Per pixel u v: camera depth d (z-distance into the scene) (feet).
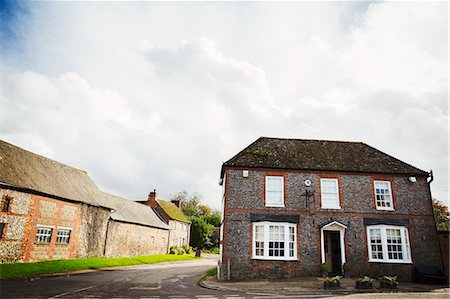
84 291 43.11
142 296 40.70
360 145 77.77
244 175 64.95
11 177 69.36
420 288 49.06
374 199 64.80
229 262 59.47
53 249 78.43
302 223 62.54
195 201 273.13
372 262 60.54
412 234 62.69
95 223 95.09
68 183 90.94
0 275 51.83
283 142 76.89
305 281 55.16
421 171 67.46
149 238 129.49
